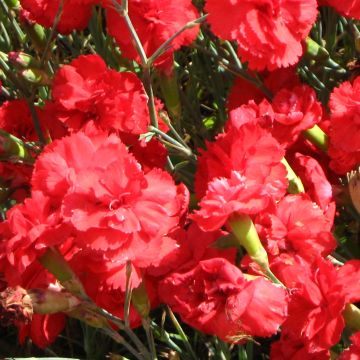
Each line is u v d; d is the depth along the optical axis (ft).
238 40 1.89
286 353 1.81
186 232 1.82
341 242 2.13
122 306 1.85
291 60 1.91
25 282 1.82
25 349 2.24
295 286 1.76
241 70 2.09
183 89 2.49
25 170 2.04
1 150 1.97
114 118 1.94
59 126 2.02
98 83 1.96
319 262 1.75
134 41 1.94
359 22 2.30
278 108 1.95
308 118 1.94
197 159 1.93
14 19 2.31
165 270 1.81
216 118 2.45
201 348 2.17
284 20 1.91
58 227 1.73
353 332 1.82
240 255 1.90
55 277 1.78
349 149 1.91
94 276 1.82
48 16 2.05
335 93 1.93
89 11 2.05
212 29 1.90
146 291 1.81
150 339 1.83
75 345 2.27
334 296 1.73
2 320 1.76
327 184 1.89
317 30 2.29
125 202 1.72
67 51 2.57
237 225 1.75
